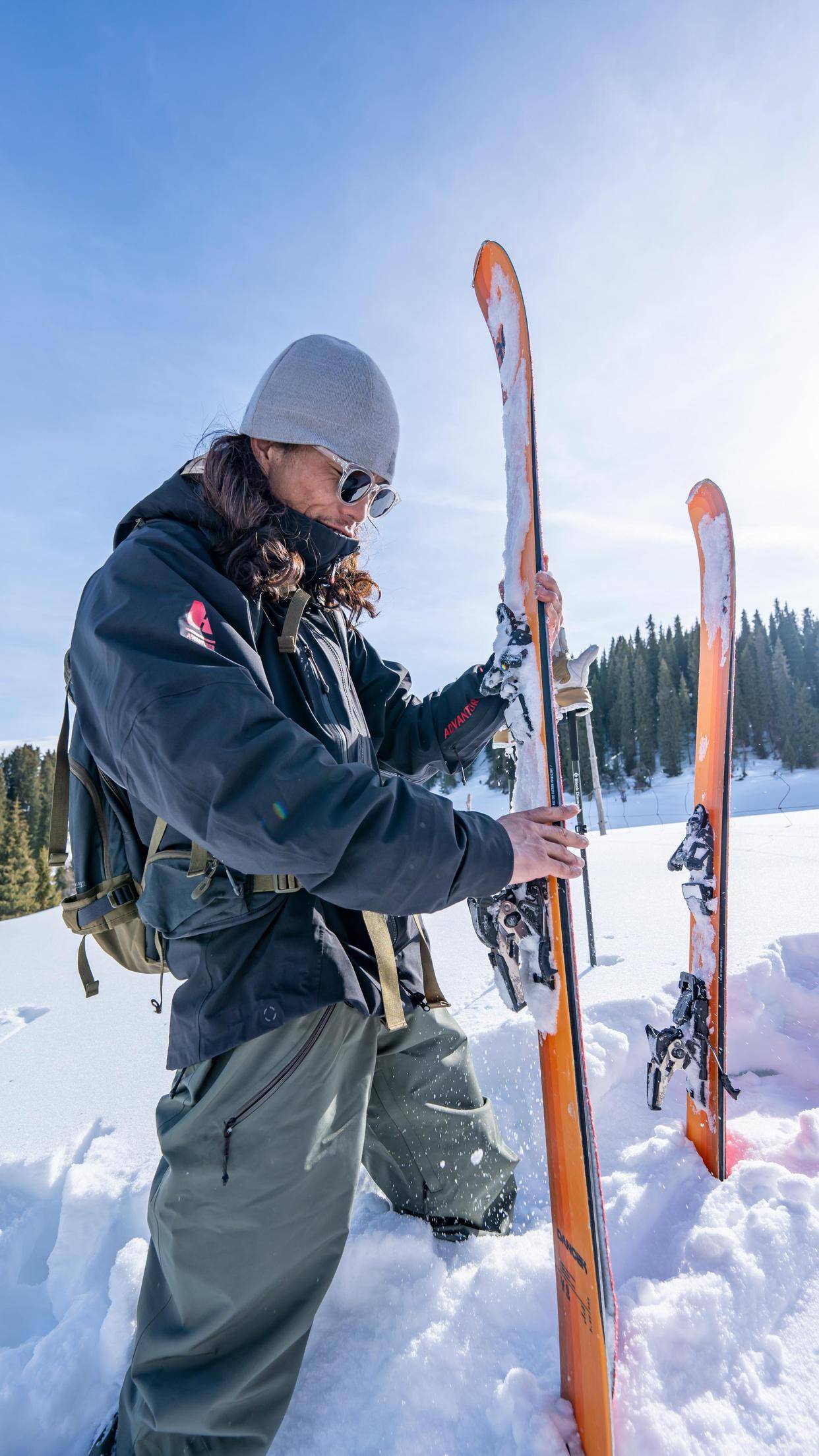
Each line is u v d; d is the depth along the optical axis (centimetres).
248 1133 94
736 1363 108
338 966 101
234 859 84
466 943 331
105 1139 182
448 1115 136
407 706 153
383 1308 124
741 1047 217
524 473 123
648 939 290
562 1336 103
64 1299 148
